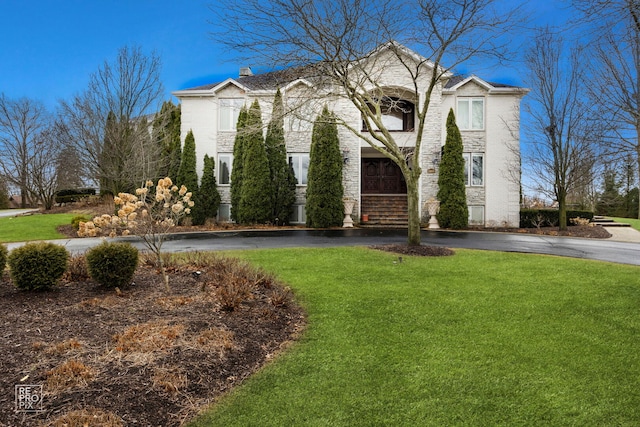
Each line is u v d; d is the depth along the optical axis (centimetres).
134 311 479
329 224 1797
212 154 2025
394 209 2027
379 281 694
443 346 439
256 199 1847
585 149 1528
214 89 1992
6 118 2695
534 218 1891
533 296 614
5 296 519
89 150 2138
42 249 548
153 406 304
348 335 469
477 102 1952
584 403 331
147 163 1986
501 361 404
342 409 320
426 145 1906
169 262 727
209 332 423
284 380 363
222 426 295
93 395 302
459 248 1091
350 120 1916
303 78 1060
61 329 415
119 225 604
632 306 570
